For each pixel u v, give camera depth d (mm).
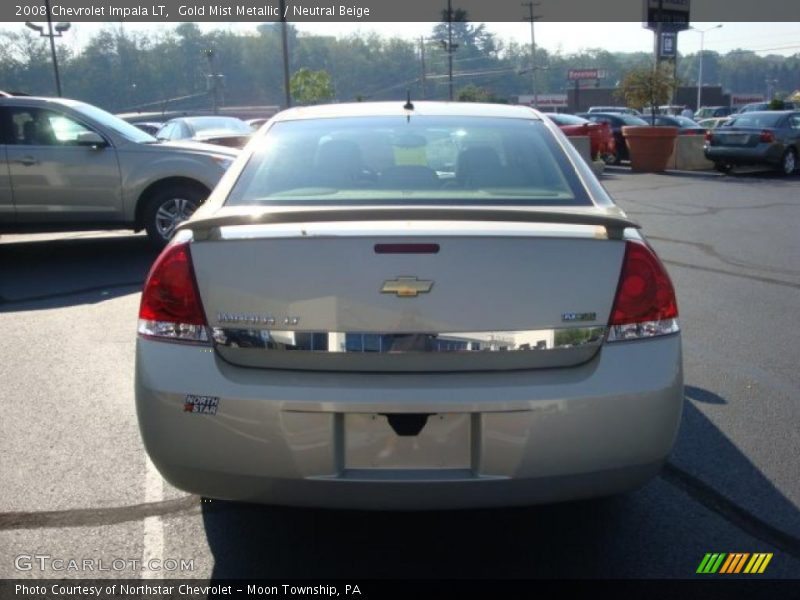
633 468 2695
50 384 4867
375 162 3424
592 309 2682
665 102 22672
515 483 2619
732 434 4066
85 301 6949
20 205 8398
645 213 12031
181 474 2719
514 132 3697
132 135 8812
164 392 2670
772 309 6441
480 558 3039
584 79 87188
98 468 3756
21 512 3355
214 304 2693
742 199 13727
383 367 2637
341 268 2619
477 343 2623
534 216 2727
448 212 2721
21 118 8414
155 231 8773
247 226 2721
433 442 2615
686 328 5922
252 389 2613
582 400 2602
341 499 2643
